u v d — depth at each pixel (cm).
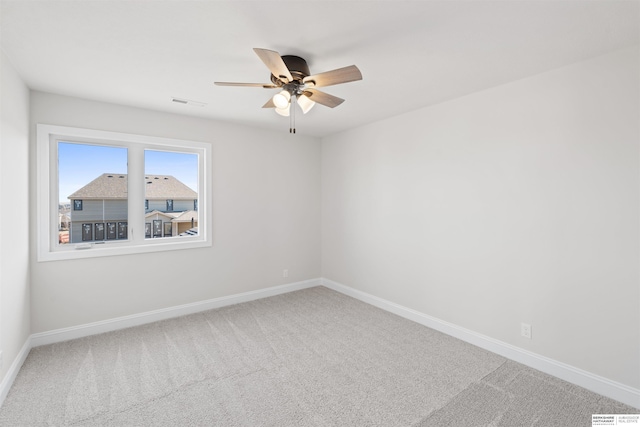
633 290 199
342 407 199
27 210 258
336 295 431
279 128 414
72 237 300
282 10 161
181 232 364
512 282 258
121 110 313
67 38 188
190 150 366
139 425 182
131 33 183
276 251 432
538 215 241
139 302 328
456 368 244
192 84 261
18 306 236
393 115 354
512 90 255
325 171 468
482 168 276
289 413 193
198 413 192
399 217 356
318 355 264
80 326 295
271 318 346
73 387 217
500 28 177
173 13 163
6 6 156
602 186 209
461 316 296
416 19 169
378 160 381
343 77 197
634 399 198
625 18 166
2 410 193
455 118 297
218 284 382
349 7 158
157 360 254
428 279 326
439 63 222
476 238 282
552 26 175
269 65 181
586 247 217
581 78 218
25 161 253
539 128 239
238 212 395
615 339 206
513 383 224
